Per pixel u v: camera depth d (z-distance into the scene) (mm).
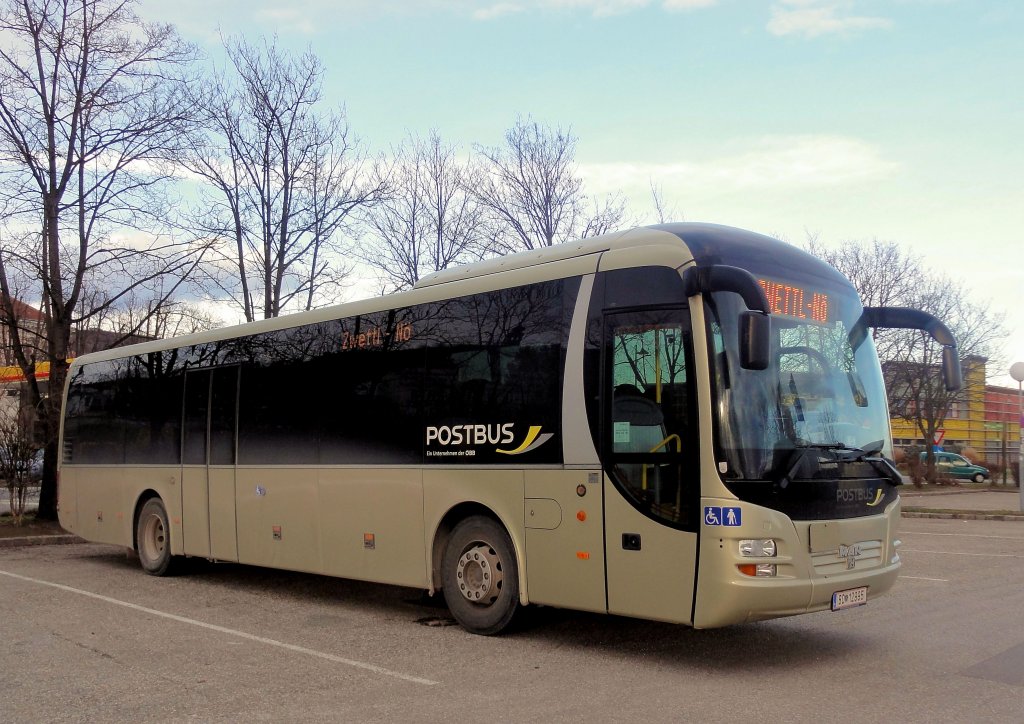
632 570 7020
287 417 10555
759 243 7527
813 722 5547
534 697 6203
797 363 7223
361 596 10906
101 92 18312
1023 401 24438
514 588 7984
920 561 13609
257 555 10891
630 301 7293
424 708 5965
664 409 6930
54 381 19047
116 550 16375
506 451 8039
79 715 5891
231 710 5973
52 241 18625
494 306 8391
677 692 6289
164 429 12703
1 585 11930
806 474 6809
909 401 37594
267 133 19734
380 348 9477
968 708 5816
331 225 20359
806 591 6633
